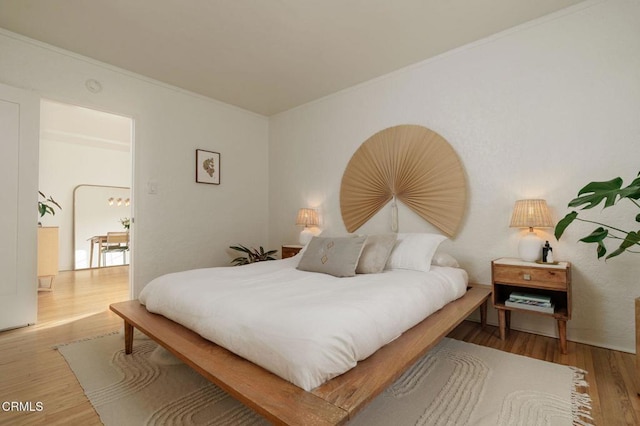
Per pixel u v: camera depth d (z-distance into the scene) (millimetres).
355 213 3551
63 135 5555
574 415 1410
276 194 4512
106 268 6113
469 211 2799
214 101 3979
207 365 1297
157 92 3449
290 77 3383
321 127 3936
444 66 2932
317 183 3984
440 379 1738
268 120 4652
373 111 3432
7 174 2504
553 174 2395
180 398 1574
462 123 2832
